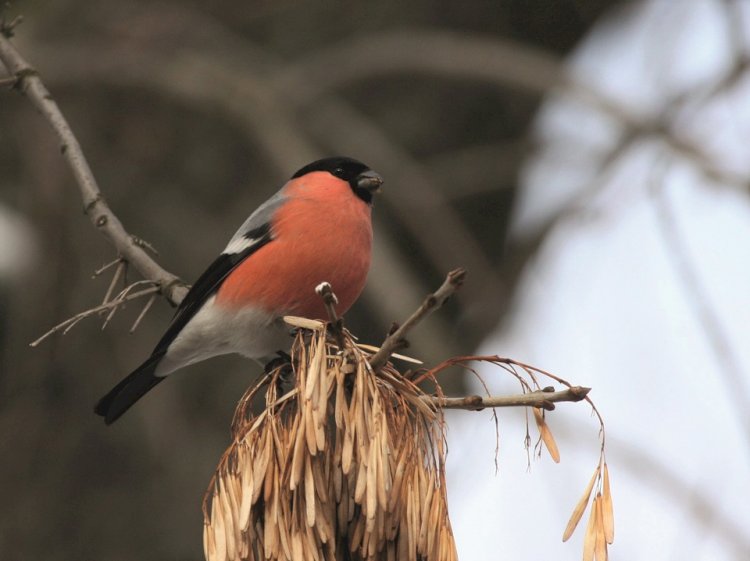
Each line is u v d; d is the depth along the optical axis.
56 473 11.68
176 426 11.99
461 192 13.23
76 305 12.04
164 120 12.83
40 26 12.72
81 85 12.31
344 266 7.51
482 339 12.70
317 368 4.95
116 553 11.57
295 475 4.80
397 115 13.27
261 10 13.21
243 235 7.58
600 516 4.74
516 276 12.89
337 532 4.93
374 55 12.26
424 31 13.41
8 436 11.59
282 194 7.79
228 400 12.21
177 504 11.73
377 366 5.02
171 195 12.77
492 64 12.01
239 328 7.55
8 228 11.88
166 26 12.79
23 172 12.55
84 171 7.38
